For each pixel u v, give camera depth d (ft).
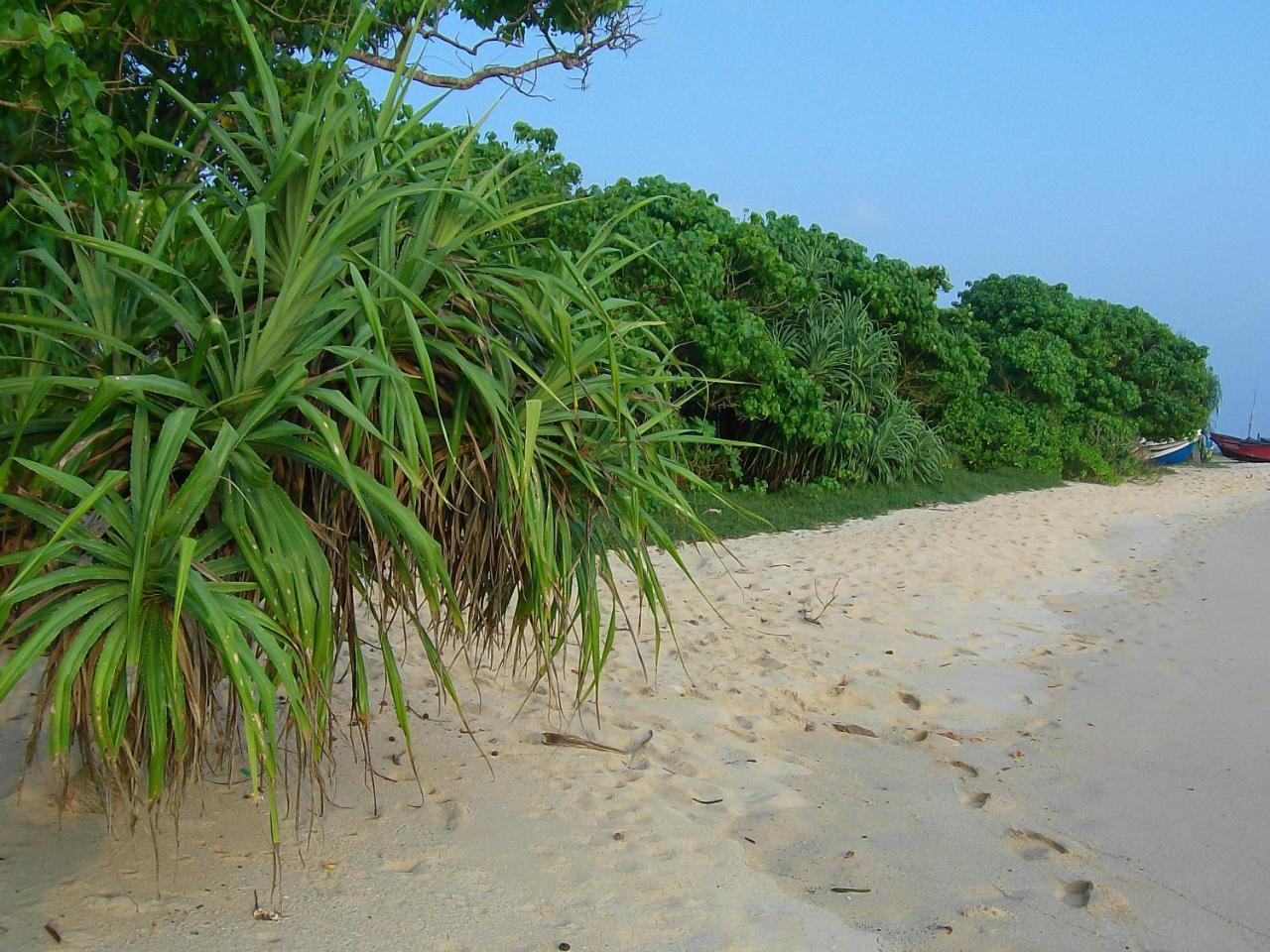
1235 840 14.98
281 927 10.74
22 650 7.80
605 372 13.50
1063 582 34.99
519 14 28.89
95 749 10.18
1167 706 21.35
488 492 11.20
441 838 13.15
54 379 8.82
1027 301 88.17
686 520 13.75
